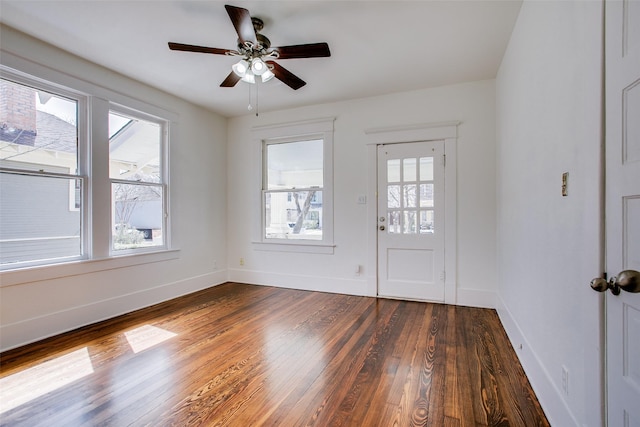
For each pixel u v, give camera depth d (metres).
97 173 2.87
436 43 2.54
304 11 2.13
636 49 0.82
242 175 4.44
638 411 0.82
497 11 2.13
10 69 2.31
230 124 4.46
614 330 0.93
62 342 2.40
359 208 3.76
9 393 1.74
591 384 1.04
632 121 0.85
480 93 3.25
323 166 3.95
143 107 3.28
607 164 0.97
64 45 2.54
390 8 2.10
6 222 2.35
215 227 4.29
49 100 2.60
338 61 2.83
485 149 3.22
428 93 3.44
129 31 2.36
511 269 2.43
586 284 1.08
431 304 3.37
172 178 3.64
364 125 3.73
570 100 1.28
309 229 4.09
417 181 3.50
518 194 2.19
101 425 1.48
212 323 2.81
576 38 1.22
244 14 1.85
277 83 3.29
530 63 1.88
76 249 2.75
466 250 3.31
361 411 1.57
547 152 1.57
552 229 1.50
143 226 3.37
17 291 2.34
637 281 0.80
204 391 1.75
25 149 2.45
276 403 1.64
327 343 2.38
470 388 1.77
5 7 2.06
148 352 2.23
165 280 3.55
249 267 4.40
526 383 1.82
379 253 3.67
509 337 2.44
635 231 0.84
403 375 1.91
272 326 2.74
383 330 2.63
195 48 2.18
